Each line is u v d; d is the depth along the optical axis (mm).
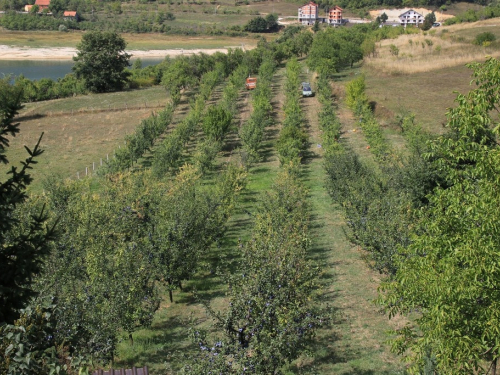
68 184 32219
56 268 19547
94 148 55656
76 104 77875
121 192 30984
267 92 69688
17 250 9578
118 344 20031
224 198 31531
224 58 94375
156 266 23031
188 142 56000
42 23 167375
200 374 13375
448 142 12094
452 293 10664
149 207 27438
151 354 19375
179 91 76562
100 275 19516
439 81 67250
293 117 54250
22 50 139875
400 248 13961
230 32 171000
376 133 45312
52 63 126625
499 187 10672
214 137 51844
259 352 13617
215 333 18938
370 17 187250
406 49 87812
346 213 25688
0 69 116562
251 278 14719
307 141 51906
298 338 14148
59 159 51781
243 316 14156
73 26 172125
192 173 37750
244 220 34438
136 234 24938
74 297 17203
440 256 11938
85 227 24219
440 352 11383
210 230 27438
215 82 81062
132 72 99812
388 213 21609
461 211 11430
